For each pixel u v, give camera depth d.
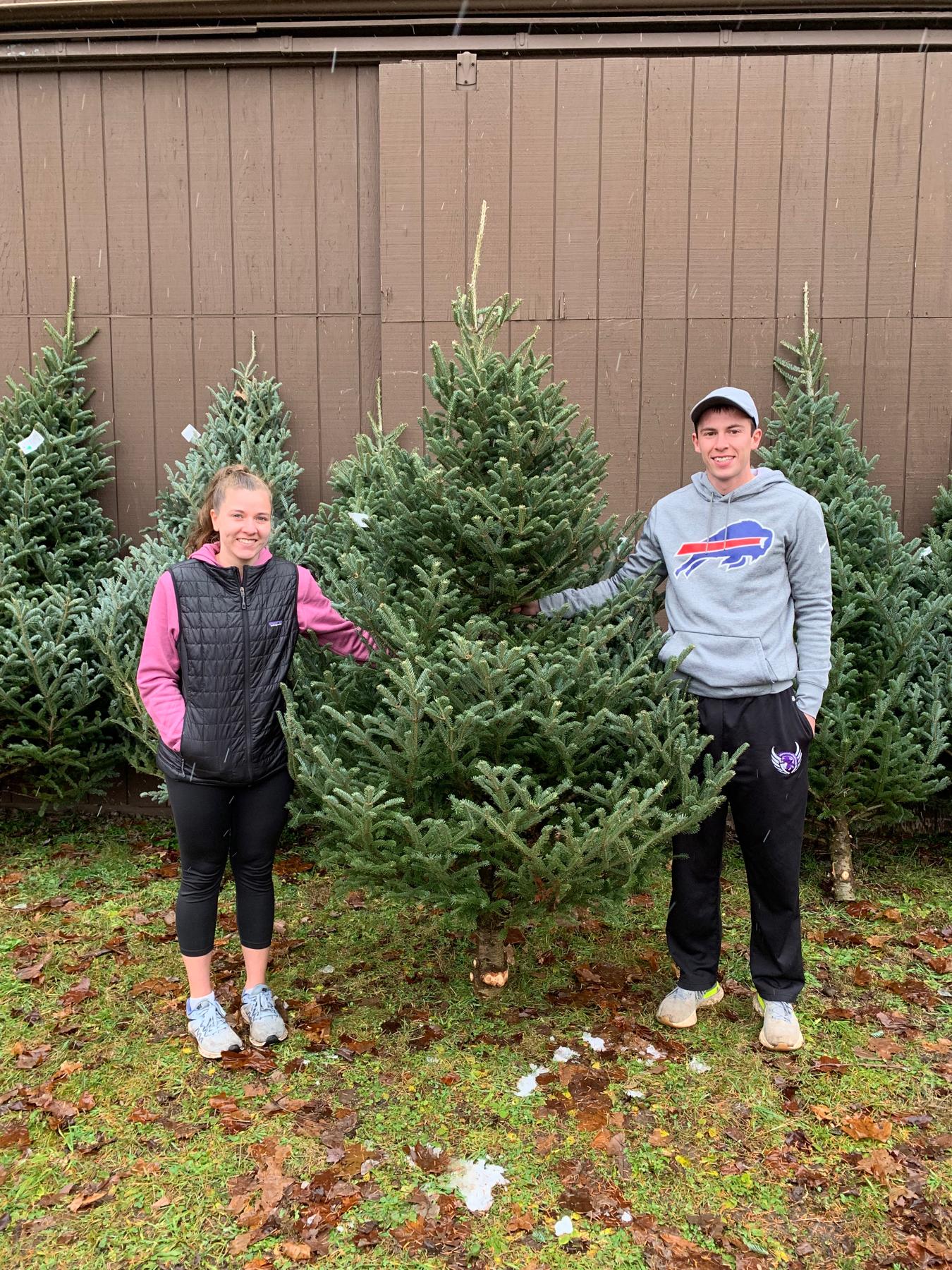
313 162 4.80
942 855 4.57
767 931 3.04
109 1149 2.61
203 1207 2.41
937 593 4.21
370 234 4.82
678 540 3.05
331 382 4.92
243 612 2.85
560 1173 2.51
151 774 4.46
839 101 4.52
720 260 4.62
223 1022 3.03
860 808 4.03
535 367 3.07
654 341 4.67
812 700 2.91
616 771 2.96
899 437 4.67
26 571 4.55
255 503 2.81
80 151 4.92
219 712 2.81
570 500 2.85
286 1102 2.79
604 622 3.00
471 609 3.03
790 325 4.64
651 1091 2.84
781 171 4.57
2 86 4.91
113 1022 3.21
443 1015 3.25
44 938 3.81
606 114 4.58
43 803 4.73
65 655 4.26
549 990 3.41
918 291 4.59
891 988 3.40
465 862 2.99
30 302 5.03
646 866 2.92
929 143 4.53
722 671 2.89
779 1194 2.46
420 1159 2.54
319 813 2.77
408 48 4.62
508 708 2.73
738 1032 3.14
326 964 3.60
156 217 4.92
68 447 4.77
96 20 4.70
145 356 5.00
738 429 2.87
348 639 3.07
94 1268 2.23
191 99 4.83
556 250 4.66
